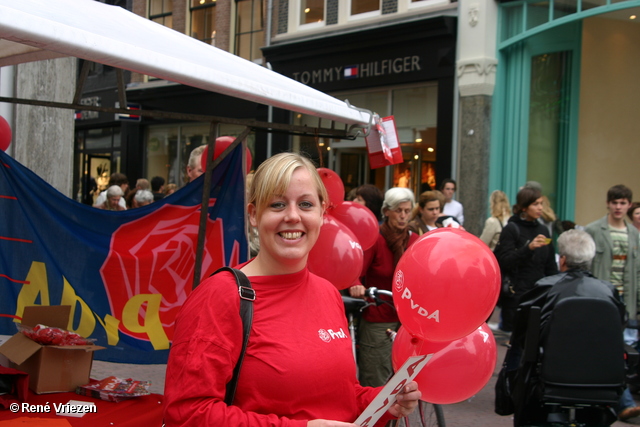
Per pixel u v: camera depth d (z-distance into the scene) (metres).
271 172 1.86
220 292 1.74
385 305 4.09
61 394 3.06
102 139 17.95
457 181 10.51
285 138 13.30
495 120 10.29
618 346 3.33
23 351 3.01
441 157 10.74
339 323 1.94
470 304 1.90
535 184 7.30
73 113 6.77
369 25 11.62
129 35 2.43
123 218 3.64
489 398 5.42
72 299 3.60
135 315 3.58
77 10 2.46
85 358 3.18
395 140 4.16
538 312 3.39
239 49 14.30
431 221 5.55
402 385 1.92
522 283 5.89
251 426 1.62
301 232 1.85
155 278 3.59
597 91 10.09
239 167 3.56
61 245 3.64
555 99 10.18
